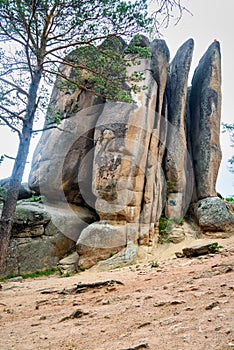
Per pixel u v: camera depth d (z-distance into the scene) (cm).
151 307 427
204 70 1769
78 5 867
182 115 1596
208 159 1606
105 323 388
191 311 376
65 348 320
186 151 1538
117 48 1044
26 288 846
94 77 995
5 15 830
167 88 1716
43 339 357
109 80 983
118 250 1261
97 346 310
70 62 1038
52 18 898
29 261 1283
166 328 329
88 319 420
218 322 317
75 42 954
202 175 1598
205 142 1636
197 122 1717
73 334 360
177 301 424
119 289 615
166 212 1423
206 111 1678
